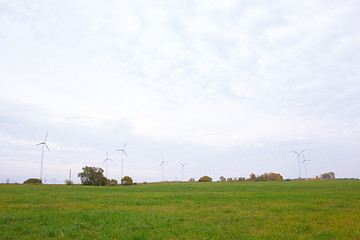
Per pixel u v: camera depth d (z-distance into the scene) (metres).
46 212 22.09
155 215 21.23
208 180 143.12
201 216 21.16
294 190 53.94
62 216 20.31
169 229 16.48
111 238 14.47
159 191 56.09
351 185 69.19
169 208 25.70
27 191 50.28
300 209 24.22
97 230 16.30
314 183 82.94
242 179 157.00
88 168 112.75
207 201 31.94
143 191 56.25
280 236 14.78
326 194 39.84
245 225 17.64
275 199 33.28
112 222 18.61
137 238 14.54
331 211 22.72
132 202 31.23
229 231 15.88
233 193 44.31
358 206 25.75
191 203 30.02
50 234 15.34
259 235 14.89
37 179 105.88
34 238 14.41
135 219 19.53
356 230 15.56
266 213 22.09
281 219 19.59
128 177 117.62
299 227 16.95
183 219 19.81
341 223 17.61
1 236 14.66
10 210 23.20
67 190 56.75
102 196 39.38
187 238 14.46
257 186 72.69
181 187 74.19
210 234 15.38
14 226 16.89
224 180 153.50
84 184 112.12
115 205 28.27
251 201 31.34
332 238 14.27
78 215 20.70
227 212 23.25
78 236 14.92
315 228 16.44
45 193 45.19
